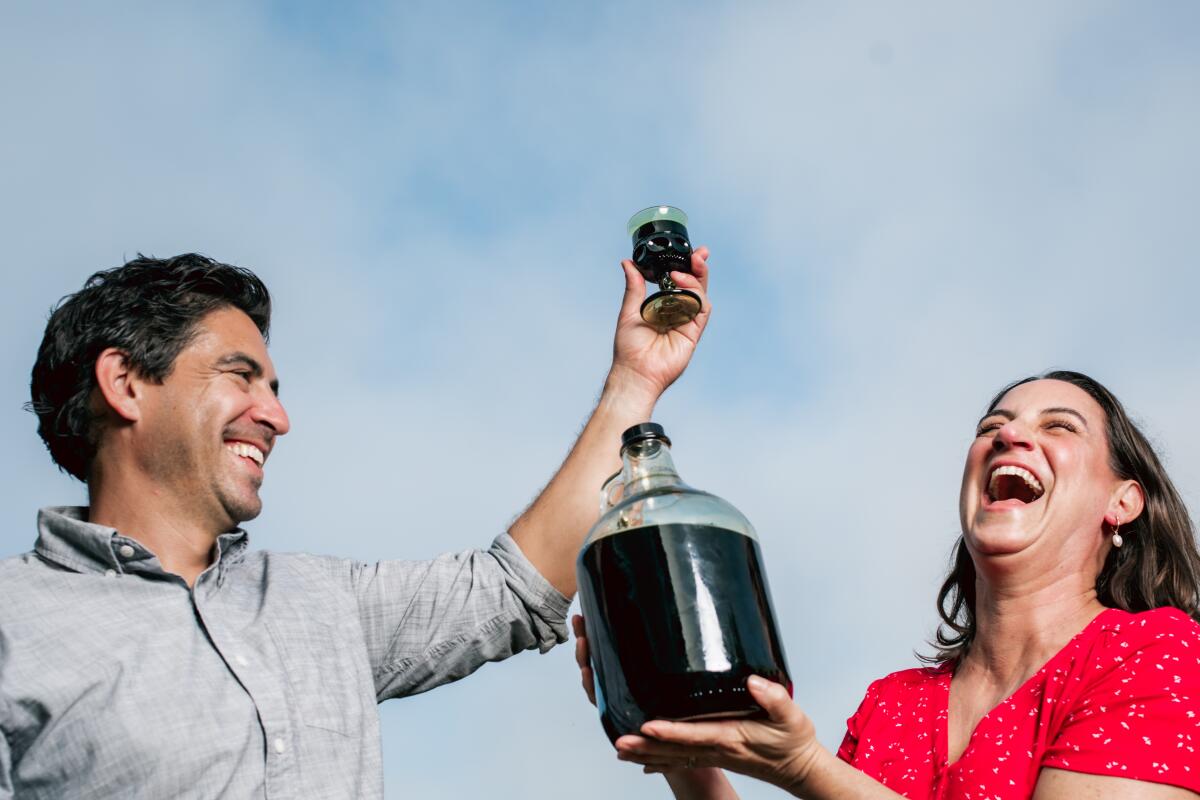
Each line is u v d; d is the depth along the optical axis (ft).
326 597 8.99
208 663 7.97
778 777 6.98
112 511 8.78
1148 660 8.37
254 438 9.02
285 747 7.78
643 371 9.39
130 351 8.84
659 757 6.77
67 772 7.40
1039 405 9.77
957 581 10.53
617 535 6.59
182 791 7.43
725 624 6.33
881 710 9.67
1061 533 9.30
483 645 9.24
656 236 9.18
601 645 6.57
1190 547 9.51
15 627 7.86
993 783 8.41
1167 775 7.88
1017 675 9.11
